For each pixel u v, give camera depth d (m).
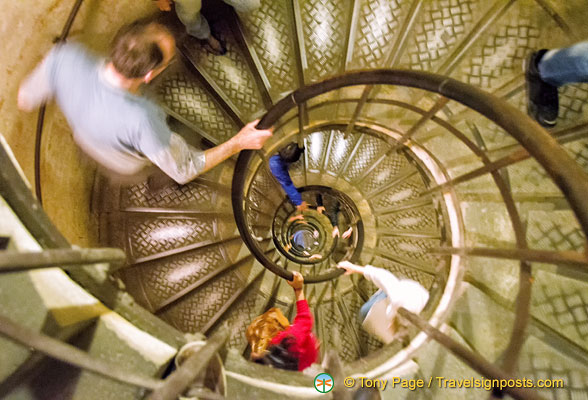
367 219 4.56
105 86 1.77
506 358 1.43
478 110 1.49
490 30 3.16
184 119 3.50
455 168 3.13
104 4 2.86
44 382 1.22
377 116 3.77
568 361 1.95
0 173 1.17
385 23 3.38
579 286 2.10
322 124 3.95
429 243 3.97
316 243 5.86
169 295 3.88
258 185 4.84
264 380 1.77
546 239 2.33
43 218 1.26
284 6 3.40
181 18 2.95
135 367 1.40
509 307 2.36
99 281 1.44
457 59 3.25
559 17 2.97
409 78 1.99
